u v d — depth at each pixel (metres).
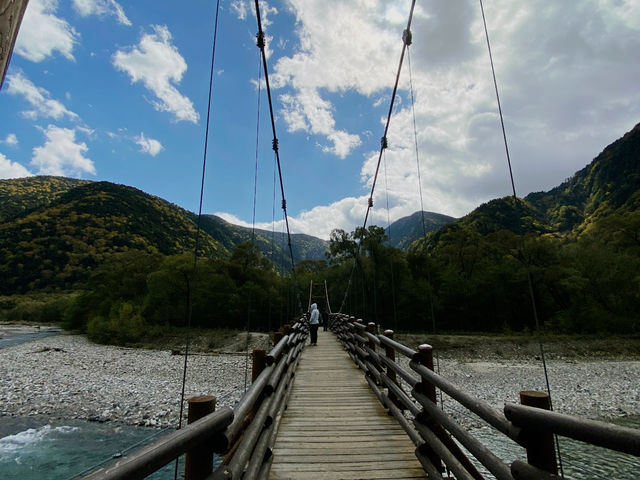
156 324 30.64
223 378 16.20
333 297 32.75
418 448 2.40
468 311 28.11
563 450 7.39
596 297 24.98
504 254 30.14
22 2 0.68
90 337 32.22
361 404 4.12
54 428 9.58
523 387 14.29
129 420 10.15
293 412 3.81
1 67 0.62
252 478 1.76
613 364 18.59
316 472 2.43
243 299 30.31
